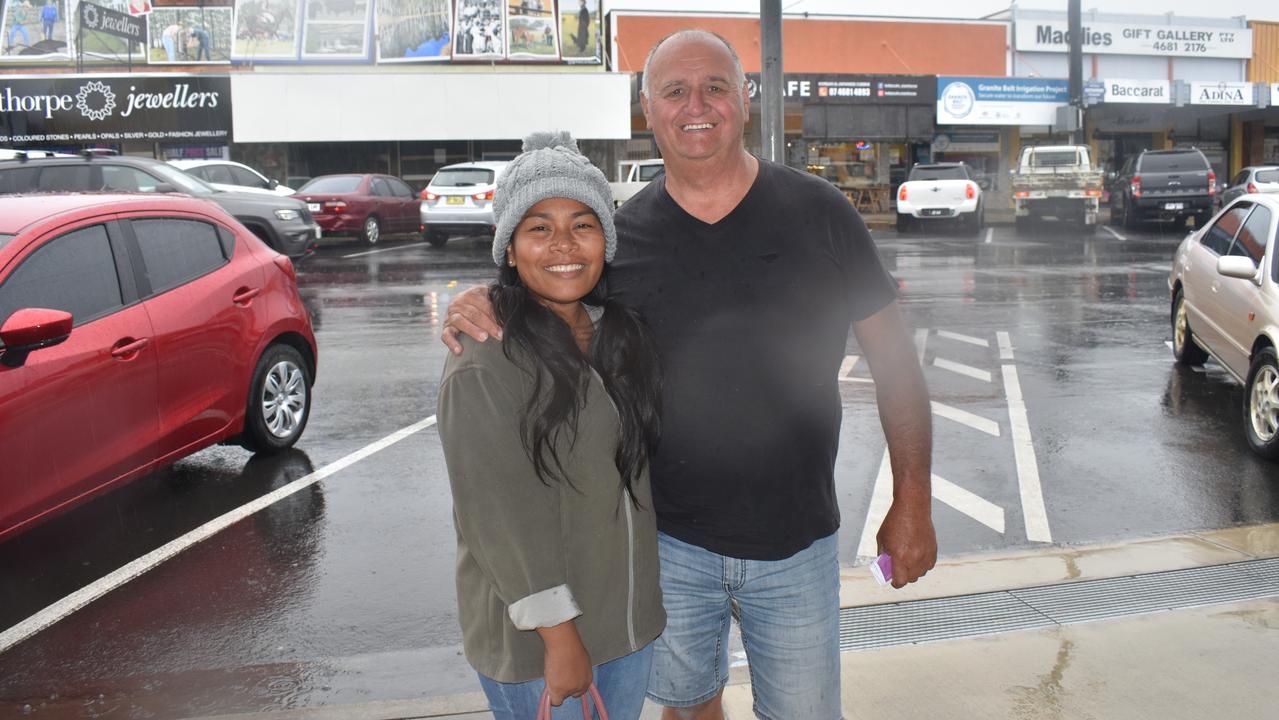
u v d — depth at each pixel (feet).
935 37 99.19
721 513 8.02
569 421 6.74
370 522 17.78
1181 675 11.52
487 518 6.48
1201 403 25.45
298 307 22.26
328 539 17.02
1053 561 15.21
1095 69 104.22
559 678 6.61
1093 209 77.05
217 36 83.66
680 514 8.14
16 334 14.62
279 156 83.66
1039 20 101.50
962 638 12.59
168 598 14.84
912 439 8.25
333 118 78.89
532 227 6.88
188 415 18.57
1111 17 103.96
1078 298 43.16
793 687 8.38
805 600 8.21
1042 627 12.82
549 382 6.61
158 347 17.74
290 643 13.44
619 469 7.00
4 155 44.24
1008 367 29.68
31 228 16.22
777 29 28.35
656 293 7.98
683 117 7.76
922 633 12.79
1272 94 101.86
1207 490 18.97
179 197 19.97
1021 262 57.21
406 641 13.47
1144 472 20.06
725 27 93.25
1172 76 107.04
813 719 8.42
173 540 17.03
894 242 70.38
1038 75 102.37
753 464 7.90
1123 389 26.94
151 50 83.51
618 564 7.10
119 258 17.66
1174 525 17.21
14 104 77.92
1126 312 39.42
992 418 24.13
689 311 7.91
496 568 6.50
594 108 81.71
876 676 11.67
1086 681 11.45
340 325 37.40
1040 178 77.41
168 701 12.02
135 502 18.88
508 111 80.69
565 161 6.91
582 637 7.06
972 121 95.50
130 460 17.17
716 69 7.84
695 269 7.93
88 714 11.75
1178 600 13.64
